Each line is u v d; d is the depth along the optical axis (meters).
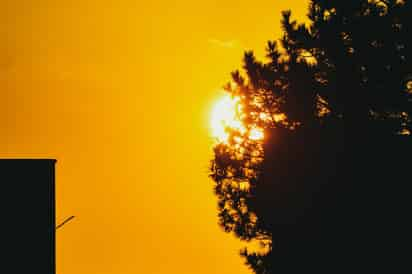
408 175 85.00
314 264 85.06
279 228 88.75
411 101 91.75
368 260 82.94
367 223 83.75
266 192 90.44
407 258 82.25
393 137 88.12
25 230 105.62
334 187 86.62
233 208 97.38
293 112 95.25
